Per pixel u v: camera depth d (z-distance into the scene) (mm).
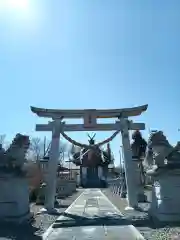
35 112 25672
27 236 14516
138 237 14008
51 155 25406
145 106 25516
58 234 15266
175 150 18391
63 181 46812
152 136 18891
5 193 17594
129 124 25875
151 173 19062
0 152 18156
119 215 21734
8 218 17188
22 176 18188
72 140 25875
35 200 32156
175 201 17734
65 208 27531
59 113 26000
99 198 41094
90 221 19266
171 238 13086
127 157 25328
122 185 39938
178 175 17953
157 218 18266
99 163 95312
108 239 13883
